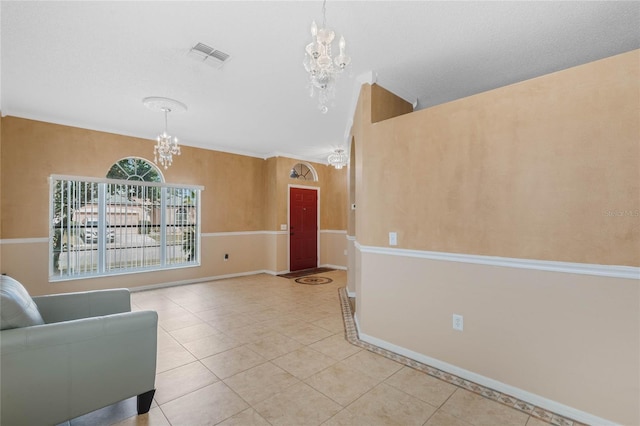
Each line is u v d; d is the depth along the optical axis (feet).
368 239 9.61
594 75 5.85
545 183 6.37
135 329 5.99
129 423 5.87
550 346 6.33
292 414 6.15
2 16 6.49
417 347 8.38
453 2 6.11
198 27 6.93
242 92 10.50
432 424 5.88
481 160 7.23
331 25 6.85
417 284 8.38
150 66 8.73
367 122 9.55
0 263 12.18
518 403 6.52
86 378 5.48
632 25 6.90
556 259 6.24
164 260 16.92
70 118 13.25
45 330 5.15
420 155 8.32
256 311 12.77
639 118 5.43
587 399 5.91
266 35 7.25
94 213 14.61
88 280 14.24
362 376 7.59
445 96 10.85
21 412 4.95
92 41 7.48
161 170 16.58
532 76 9.39
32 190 12.86
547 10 6.39
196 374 7.68
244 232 20.35
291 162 21.39
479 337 7.27
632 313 5.53
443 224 7.86
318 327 10.96
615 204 5.65
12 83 9.81
